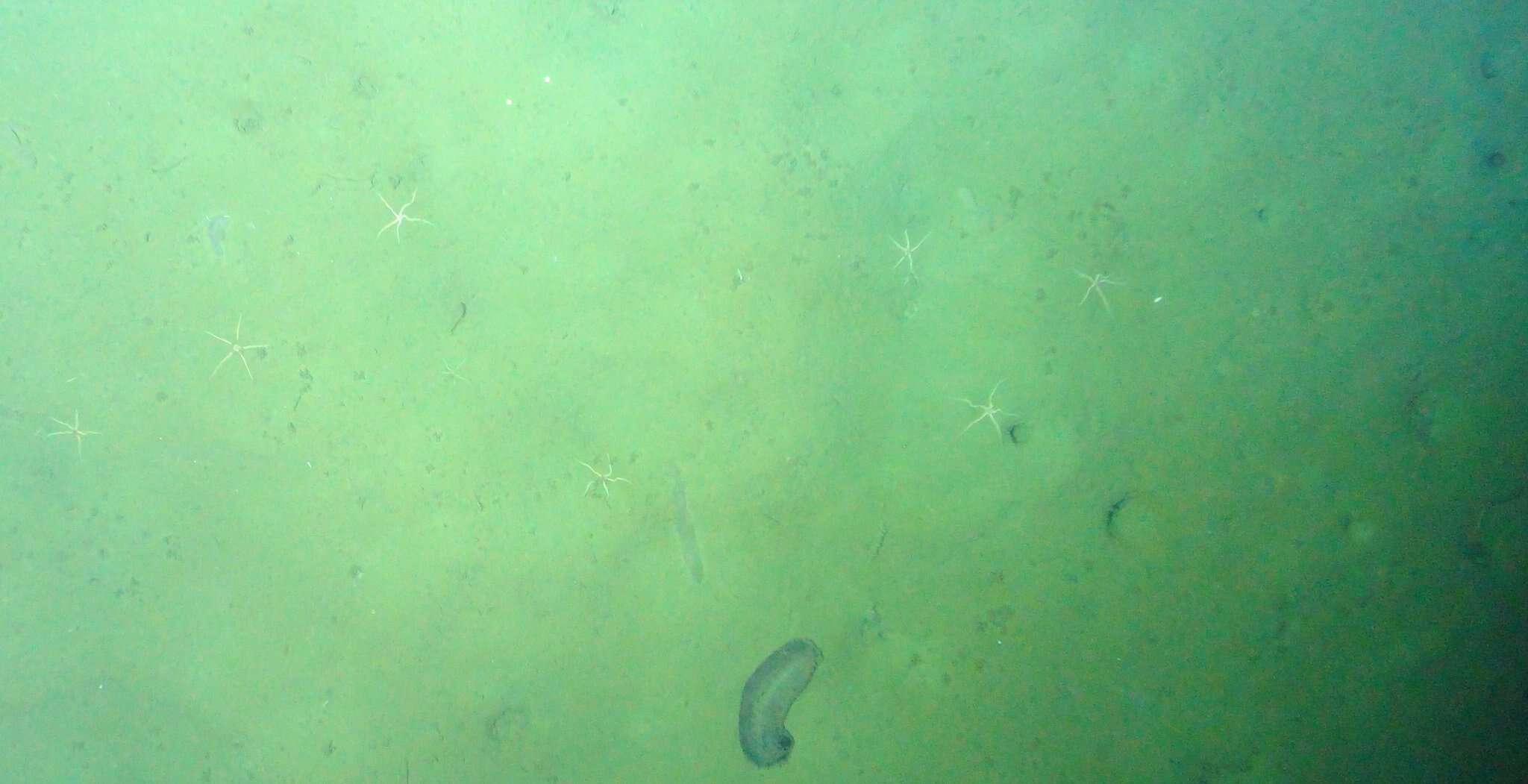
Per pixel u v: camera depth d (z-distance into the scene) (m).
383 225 2.11
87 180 2.11
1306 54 2.03
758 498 2.09
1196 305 2.04
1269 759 1.99
